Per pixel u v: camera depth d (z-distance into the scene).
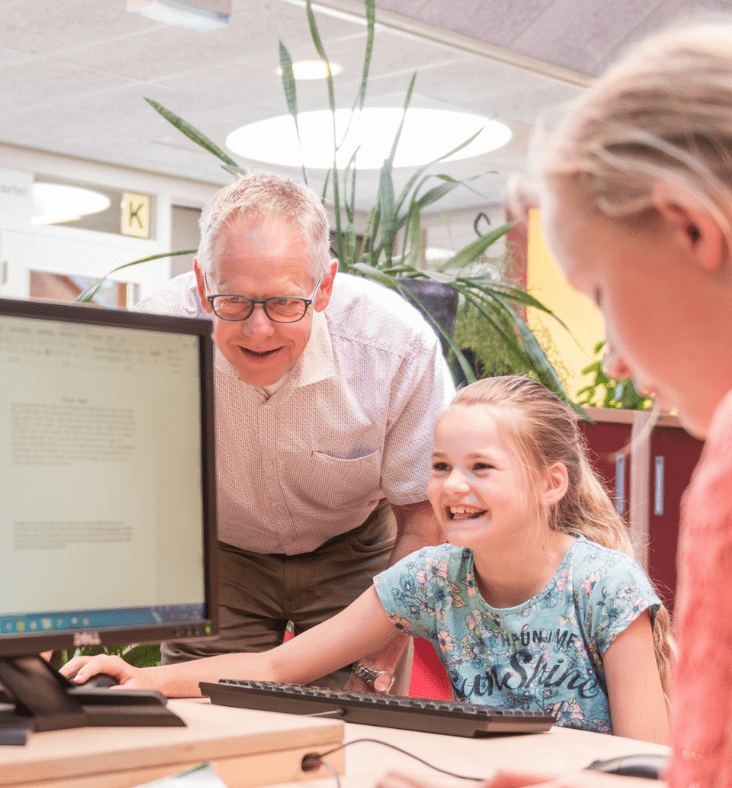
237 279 1.37
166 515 0.99
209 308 1.44
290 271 1.38
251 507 1.71
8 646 0.89
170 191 6.66
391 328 1.67
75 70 4.70
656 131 0.54
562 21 3.56
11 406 0.92
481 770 0.90
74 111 5.34
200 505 1.01
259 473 1.67
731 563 0.52
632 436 2.89
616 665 1.16
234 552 1.81
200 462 1.01
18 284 6.02
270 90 4.94
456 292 2.30
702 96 0.53
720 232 0.52
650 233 0.54
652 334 0.56
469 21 3.57
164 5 2.72
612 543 1.35
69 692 0.91
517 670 1.22
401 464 1.69
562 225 0.59
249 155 5.66
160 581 0.98
